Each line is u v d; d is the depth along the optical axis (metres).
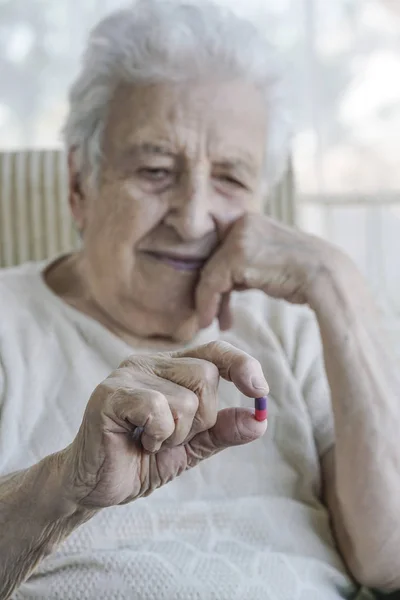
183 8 0.72
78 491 0.48
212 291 0.72
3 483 0.51
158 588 0.62
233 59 0.70
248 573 0.65
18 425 0.67
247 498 0.70
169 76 0.69
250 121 0.72
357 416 0.68
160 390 0.47
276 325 0.79
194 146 0.70
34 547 0.51
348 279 0.72
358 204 1.42
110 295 0.73
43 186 0.98
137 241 0.71
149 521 0.66
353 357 0.69
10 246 0.98
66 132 0.75
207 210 0.71
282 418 0.74
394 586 0.70
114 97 0.71
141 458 0.48
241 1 1.41
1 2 1.40
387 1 1.41
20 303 0.73
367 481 0.68
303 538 0.70
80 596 0.62
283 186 1.01
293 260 0.72
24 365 0.69
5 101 1.42
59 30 1.42
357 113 1.43
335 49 1.42
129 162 0.71
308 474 0.74
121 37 0.70
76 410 0.68
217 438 0.50
